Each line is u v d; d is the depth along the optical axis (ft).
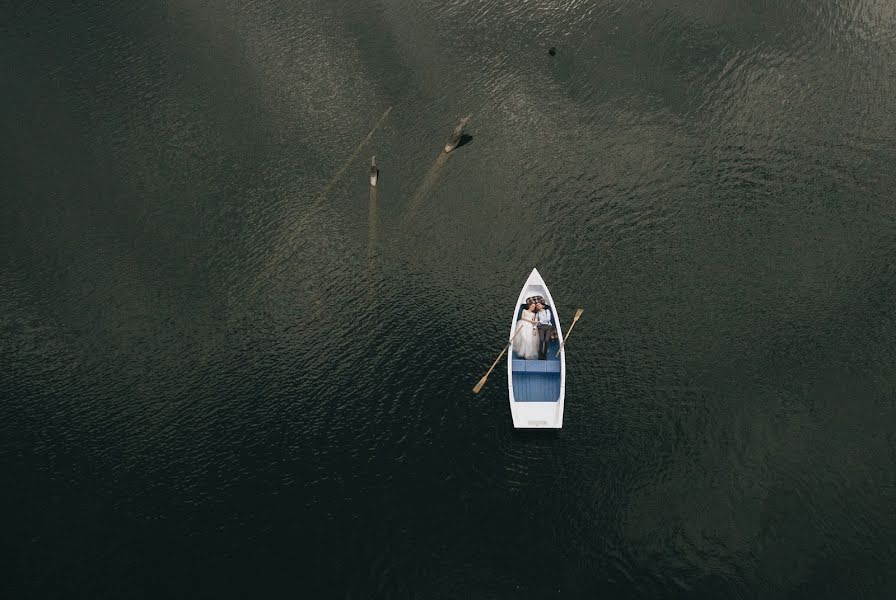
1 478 123.24
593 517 121.70
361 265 141.79
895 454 124.98
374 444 127.34
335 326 136.56
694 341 134.51
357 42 164.45
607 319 136.46
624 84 158.92
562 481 124.67
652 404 129.80
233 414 129.29
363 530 120.67
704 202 146.51
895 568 116.06
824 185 148.05
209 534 119.96
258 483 123.95
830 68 159.94
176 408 129.59
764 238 143.23
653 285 139.23
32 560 117.50
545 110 156.35
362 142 153.38
